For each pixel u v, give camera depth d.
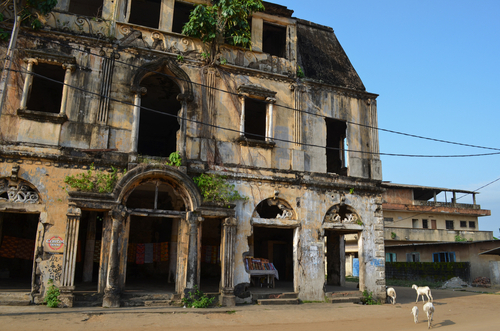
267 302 15.96
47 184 14.28
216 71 17.61
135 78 16.05
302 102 19.05
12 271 20.03
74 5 20.80
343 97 20.00
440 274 31.06
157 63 16.52
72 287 13.38
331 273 23.91
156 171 15.01
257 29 18.92
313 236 17.62
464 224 47.53
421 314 15.31
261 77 18.42
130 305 13.98
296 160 18.16
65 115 14.97
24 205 13.96
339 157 22.97
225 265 15.48
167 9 17.42
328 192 18.38
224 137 17.16
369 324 12.83
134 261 21.70
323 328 11.91
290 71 19.11
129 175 14.66
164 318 12.33
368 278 18.23
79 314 12.08
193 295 14.71
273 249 25.62
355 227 18.53
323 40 21.75
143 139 26.17
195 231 15.27
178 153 15.91
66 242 13.63
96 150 14.96
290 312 14.33
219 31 17.72
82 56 15.77
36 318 11.36
